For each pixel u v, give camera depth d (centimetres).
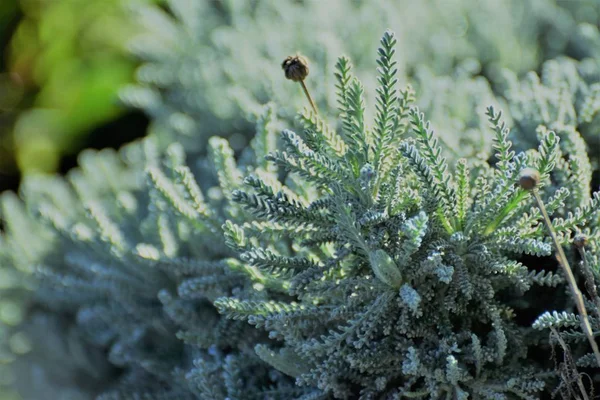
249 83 77
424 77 72
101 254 68
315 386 59
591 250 58
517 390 56
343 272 57
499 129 56
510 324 58
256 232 57
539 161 55
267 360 58
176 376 63
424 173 55
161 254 63
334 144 57
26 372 75
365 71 77
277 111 72
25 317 77
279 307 57
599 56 73
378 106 56
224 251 63
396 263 55
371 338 57
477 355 56
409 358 55
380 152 56
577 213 56
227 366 60
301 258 56
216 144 62
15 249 77
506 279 57
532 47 77
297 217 56
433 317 56
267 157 56
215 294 61
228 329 62
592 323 56
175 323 66
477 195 57
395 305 56
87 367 73
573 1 77
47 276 69
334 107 70
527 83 67
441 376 55
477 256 56
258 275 60
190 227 64
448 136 64
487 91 70
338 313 56
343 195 55
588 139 65
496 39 77
